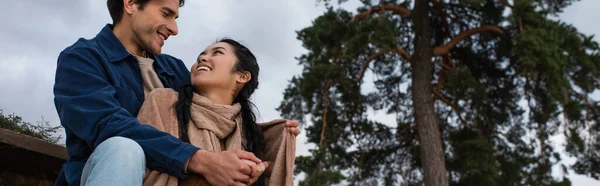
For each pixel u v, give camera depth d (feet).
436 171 48.44
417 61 53.36
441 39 59.16
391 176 63.00
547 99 51.96
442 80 58.80
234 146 7.09
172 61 8.84
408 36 56.85
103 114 6.57
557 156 56.90
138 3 7.93
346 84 49.32
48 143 11.68
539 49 47.44
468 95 53.88
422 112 51.13
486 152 54.34
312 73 48.47
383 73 58.85
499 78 59.16
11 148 11.52
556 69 47.98
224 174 6.29
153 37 7.95
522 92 57.41
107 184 5.59
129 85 7.50
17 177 12.80
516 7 49.75
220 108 7.15
